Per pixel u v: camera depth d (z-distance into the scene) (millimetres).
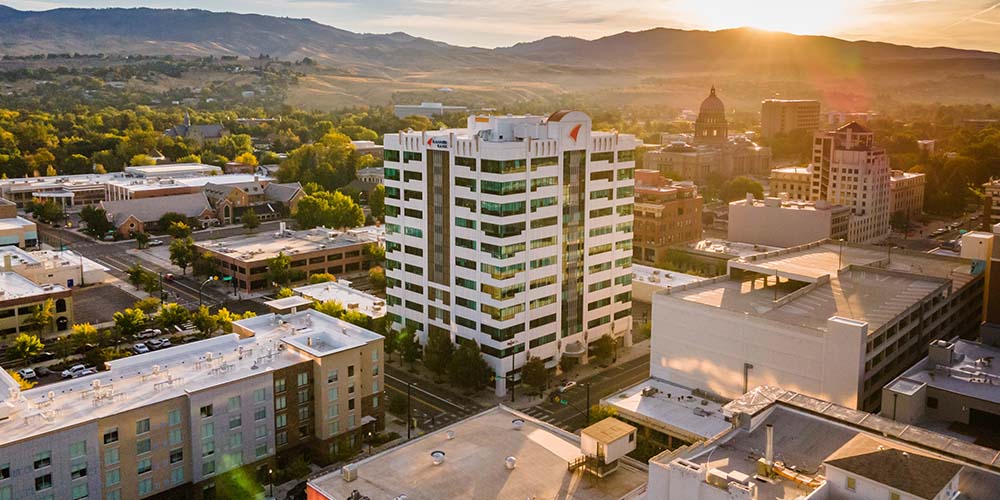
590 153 180250
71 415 113125
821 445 88000
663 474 80250
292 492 125750
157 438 118688
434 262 180875
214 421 123625
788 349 137000
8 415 111500
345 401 139750
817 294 157375
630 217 194250
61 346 187125
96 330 194625
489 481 95750
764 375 141125
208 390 122188
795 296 154625
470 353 167250
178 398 120062
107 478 114062
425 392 170625
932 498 70250
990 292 162500
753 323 141125
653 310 156750
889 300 153250
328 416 137500
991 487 78375
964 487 78375
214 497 125312
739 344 143875
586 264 184750
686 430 134375
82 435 110000
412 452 102750
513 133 181000
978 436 113938
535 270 172375
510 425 111000
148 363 132750
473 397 168000
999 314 161750
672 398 148375
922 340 156375
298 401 135250
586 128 178375
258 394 128875
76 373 177500
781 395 99062
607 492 93312
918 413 118938
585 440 96250
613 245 190625
